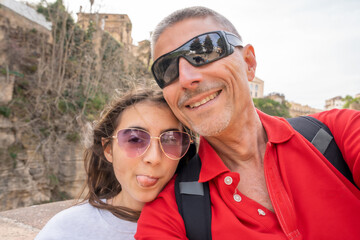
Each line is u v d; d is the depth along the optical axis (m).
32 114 5.21
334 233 0.29
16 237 0.65
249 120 0.38
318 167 0.33
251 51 0.42
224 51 0.34
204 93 0.34
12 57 5.16
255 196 0.36
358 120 0.35
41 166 5.04
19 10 5.53
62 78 5.81
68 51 6.61
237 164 0.40
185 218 0.33
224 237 0.31
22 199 4.63
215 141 0.39
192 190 0.35
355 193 0.33
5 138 4.61
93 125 0.53
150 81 0.55
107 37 8.27
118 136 0.41
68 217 0.46
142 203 0.46
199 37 0.34
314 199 0.31
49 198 5.10
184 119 0.38
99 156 0.54
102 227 0.44
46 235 0.43
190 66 0.34
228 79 0.34
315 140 0.36
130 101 0.43
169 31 0.37
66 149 5.47
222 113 0.35
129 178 0.40
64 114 5.62
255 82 22.05
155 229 0.32
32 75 5.46
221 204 0.33
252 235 0.30
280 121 0.39
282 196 0.33
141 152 0.38
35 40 5.81
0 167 4.42
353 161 0.33
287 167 0.35
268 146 0.36
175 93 0.36
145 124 0.39
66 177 5.43
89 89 6.23
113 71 7.39
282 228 0.31
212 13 0.38
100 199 0.54
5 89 4.78
